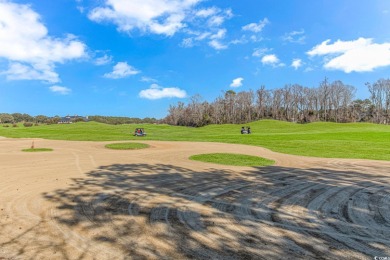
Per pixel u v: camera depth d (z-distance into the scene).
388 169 13.65
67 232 5.26
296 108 95.69
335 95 90.25
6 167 13.22
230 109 97.62
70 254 4.39
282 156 18.83
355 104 93.81
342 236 5.19
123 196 7.90
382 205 7.31
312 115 93.31
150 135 43.78
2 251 4.51
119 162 14.95
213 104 98.31
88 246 4.67
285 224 5.81
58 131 52.12
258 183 9.97
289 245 4.78
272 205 7.21
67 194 8.09
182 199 7.67
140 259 4.24
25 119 118.12
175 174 11.57
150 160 15.78
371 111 93.50
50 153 19.42
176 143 27.97
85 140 32.53
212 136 40.44
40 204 7.09
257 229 5.50
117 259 4.24
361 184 9.99
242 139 33.94
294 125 70.69
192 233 5.25
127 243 4.79
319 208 6.99
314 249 4.63
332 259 4.30
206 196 8.03
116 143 26.77
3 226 5.58
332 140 32.25
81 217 6.10
